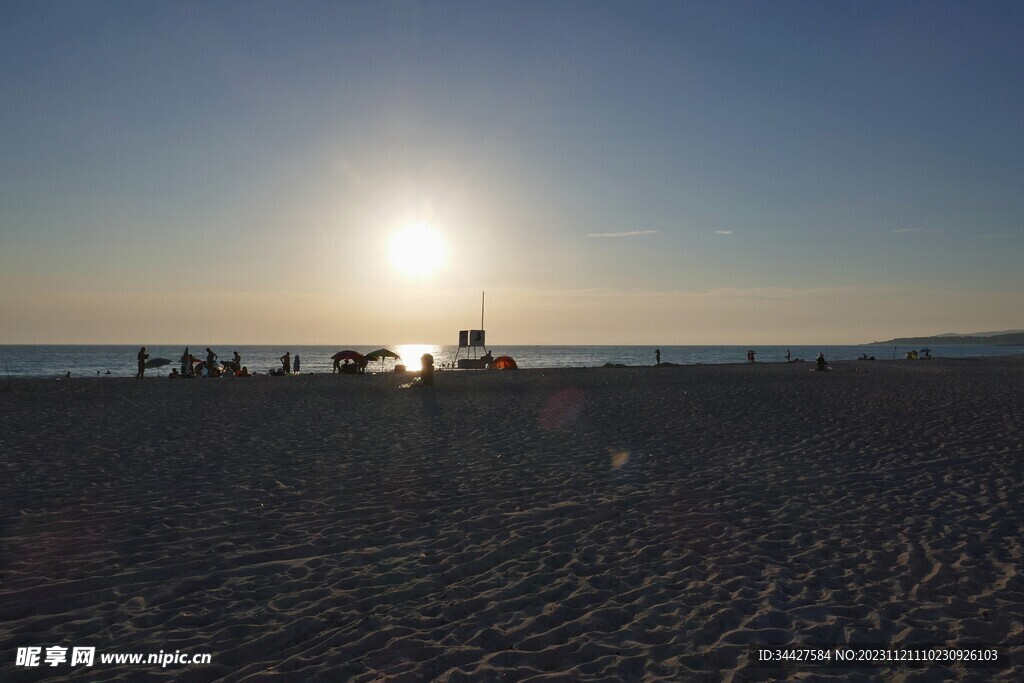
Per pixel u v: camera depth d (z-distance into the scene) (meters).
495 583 5.79
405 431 14.95
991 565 6.05
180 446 12.84
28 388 28.98
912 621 4.98
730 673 4.23
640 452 11.97
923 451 11.65
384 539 7.00
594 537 7.03
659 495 8.77
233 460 11.34
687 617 5.06
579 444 12.95
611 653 4.52
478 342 54.06
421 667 4.33
